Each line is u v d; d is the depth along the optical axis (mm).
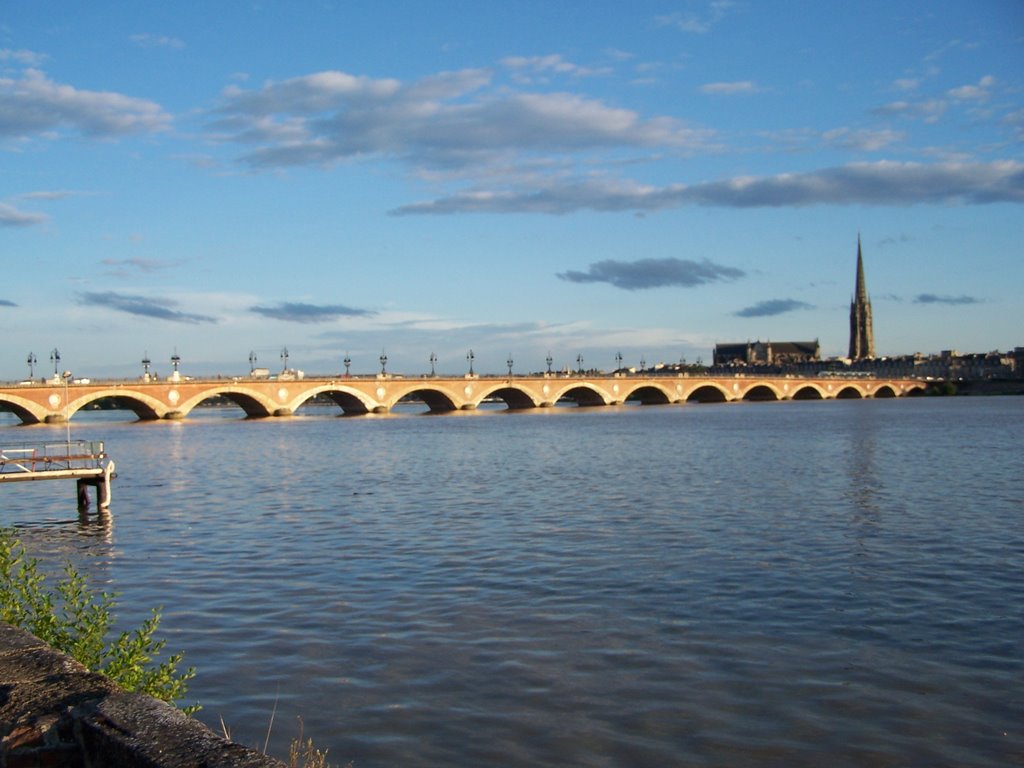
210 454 110562
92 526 57000
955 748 22625
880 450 105375
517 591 37031
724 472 82375
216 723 23906
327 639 30906
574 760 21969
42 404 161125
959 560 42438
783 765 21734
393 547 46969
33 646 13078
